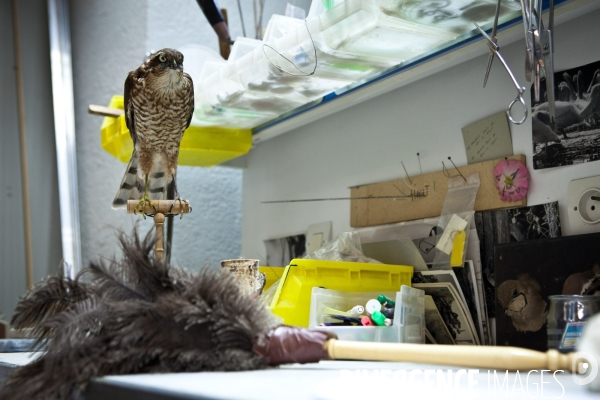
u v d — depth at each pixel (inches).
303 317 52.7
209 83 68.4
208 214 103.8
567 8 48.8
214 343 33.6
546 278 49.1
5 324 87.4
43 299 36.6
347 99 67.1
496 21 45.9
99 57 118.7
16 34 130.9
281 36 58.6
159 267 35.7
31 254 126.3
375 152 71.6
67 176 124.6
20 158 129.8
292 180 86.0
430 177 63.7
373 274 58.1
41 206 130.0
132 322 32.8
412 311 53.6
